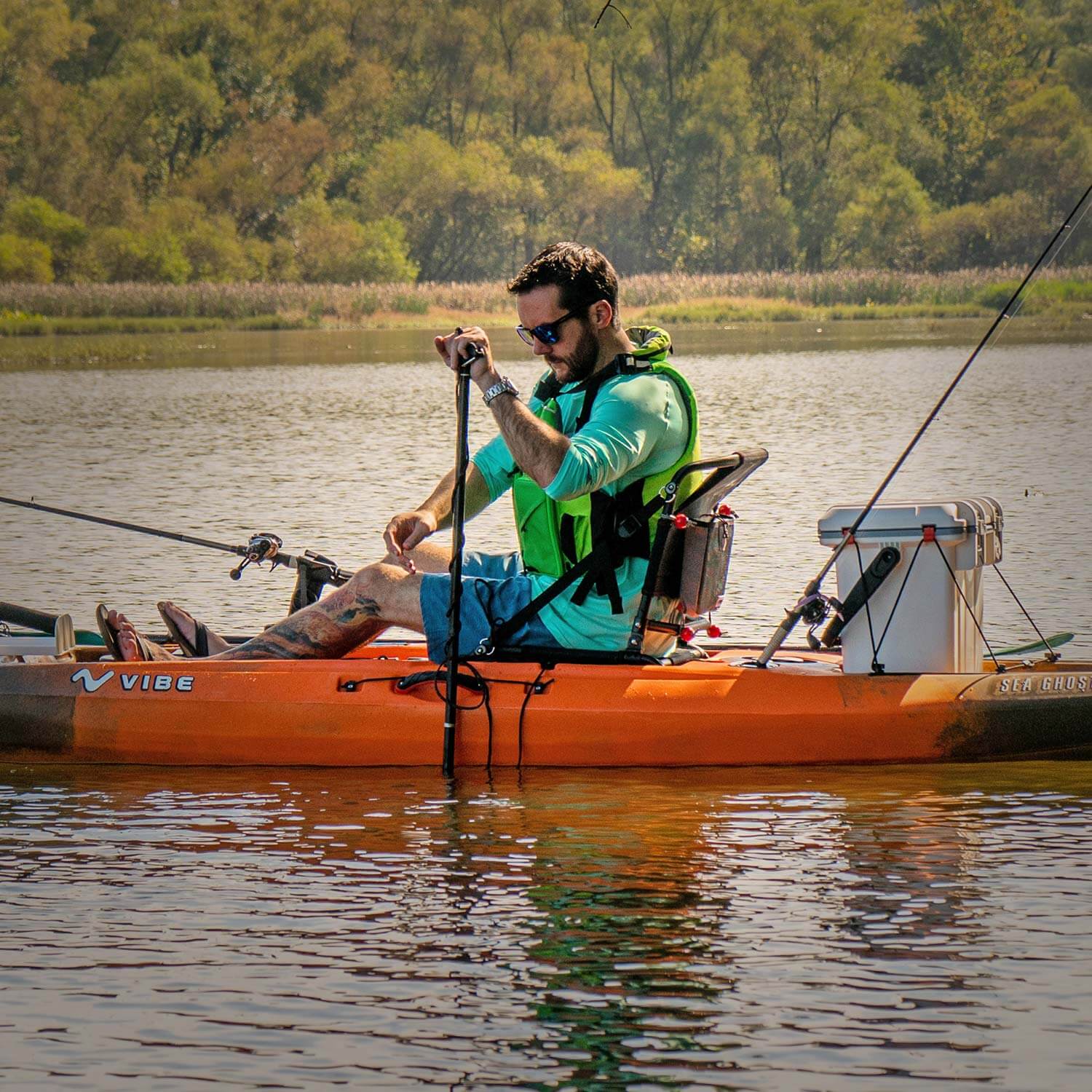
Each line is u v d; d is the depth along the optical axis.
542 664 20.88
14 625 30.73
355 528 43.94
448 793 19.81
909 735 20.94
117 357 150.00
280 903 15.94
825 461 57.62
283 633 21.66
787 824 18.50
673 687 20.75
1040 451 59.53
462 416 19.77
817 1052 12.71
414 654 23.03
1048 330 169.75
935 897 16.03
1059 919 15.37
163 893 16.27
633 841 17.89
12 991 13.88
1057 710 21.38
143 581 35.94
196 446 67.94
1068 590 32.97
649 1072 12.43
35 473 58.62
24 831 18.39
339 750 20.97
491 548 40.66
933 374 105.25
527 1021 13.28
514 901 15.99
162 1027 13.21
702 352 142.38
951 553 20.94
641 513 19.97
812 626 21.83
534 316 19.58
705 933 15.11
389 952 14.70
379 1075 12.41
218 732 21.09
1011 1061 12.53
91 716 21.33
